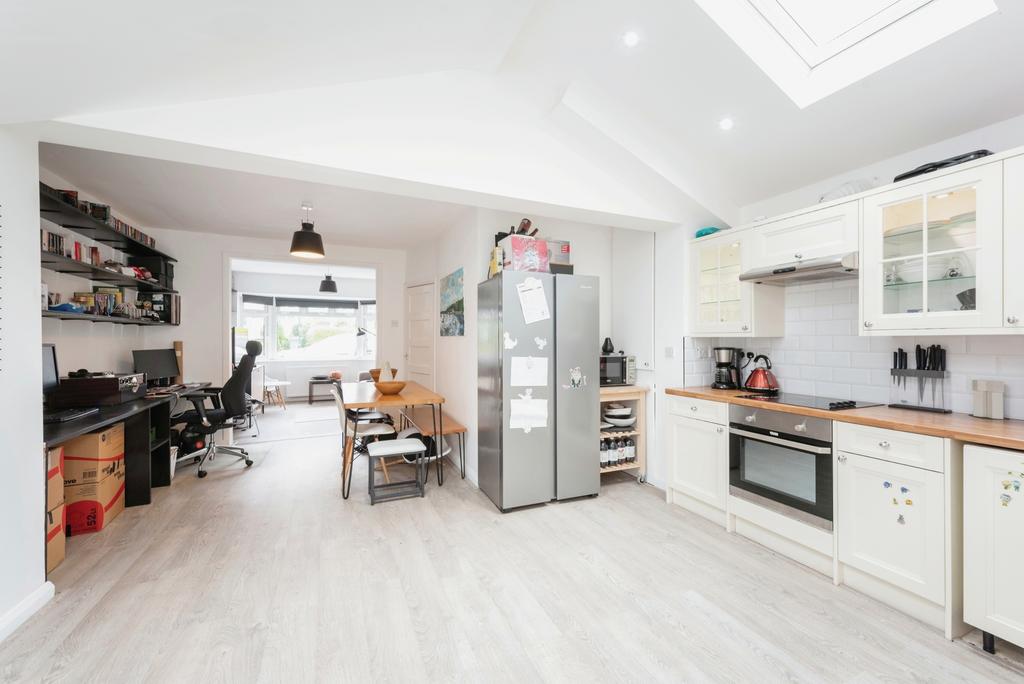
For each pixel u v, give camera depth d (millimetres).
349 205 3695
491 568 2252
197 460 4289
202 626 1774
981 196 1765
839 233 2287
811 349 2785
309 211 3879
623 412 3609
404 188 2461
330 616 1848
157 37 1250
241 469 4039
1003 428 1689
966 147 2078
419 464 3586
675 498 3160
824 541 2139
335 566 2268
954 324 1857
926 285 1955
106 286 3604
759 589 2057
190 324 4621
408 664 1575
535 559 2346
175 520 2848
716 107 2314
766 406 2420
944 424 1785
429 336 5039
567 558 2357
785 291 2936
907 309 2076
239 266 7855
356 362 9547
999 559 1561
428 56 1916
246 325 8883
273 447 4898
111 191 3301
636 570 2230
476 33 1776
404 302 5613
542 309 3104
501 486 2998
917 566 1783
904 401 2312
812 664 1576
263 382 7672
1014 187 1672
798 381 2863
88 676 1498
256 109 2008
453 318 4246
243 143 1982
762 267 2691
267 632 1741
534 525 2793
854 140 2309
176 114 1860
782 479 2363
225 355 4758
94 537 2590
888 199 2070
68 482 2629
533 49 2115
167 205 3668
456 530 2715
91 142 1873
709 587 2076
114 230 3158
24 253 1832
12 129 1745
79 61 1293
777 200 2943
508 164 2604
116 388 2957
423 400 3492
